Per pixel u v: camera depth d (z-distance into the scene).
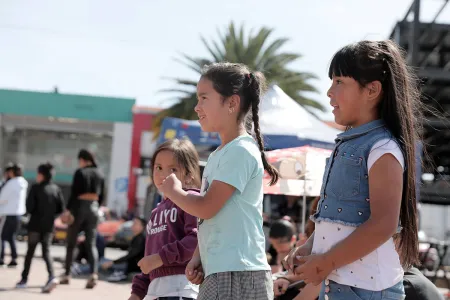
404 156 2.14
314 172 5.41
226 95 2.56
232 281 2.39
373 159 2.07
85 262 11.53
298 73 25.50
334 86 2.24
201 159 10.77
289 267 2.27
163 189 2.48
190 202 2.39
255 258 2.45
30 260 8.15
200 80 2.63
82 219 8.48
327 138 7.89
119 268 9.84
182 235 3.18
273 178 2.81
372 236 1.98
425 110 2.85
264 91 2.80
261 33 25.17
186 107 26.45
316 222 2.21
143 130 37.16
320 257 2.05
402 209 2.18
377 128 2.15
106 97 37.44
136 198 34.28
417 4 12.02
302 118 8.05
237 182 2.40
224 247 2.42
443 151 19.89
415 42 12.10
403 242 2.24
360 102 2.19
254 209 2.49
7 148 37.31
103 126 37.72
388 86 2.18
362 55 2.16
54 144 37.72
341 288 2.10
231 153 2.45
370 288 2.07
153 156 3.39
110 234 18.36
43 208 8.09
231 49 25.05
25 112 37.22
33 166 37.31
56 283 7.90
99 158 37.69
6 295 7.36
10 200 10.73
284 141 7.51
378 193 2.03
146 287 3.41
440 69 13.81
